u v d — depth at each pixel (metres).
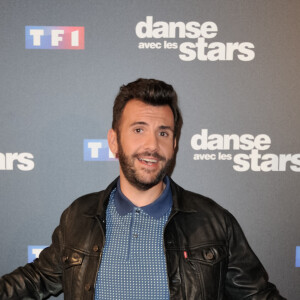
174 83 1.41
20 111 1.40
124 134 1.03
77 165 1.42
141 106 1.01
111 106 1.41
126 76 1.40
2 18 1.38
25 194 1.42
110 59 1.40
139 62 1.40
